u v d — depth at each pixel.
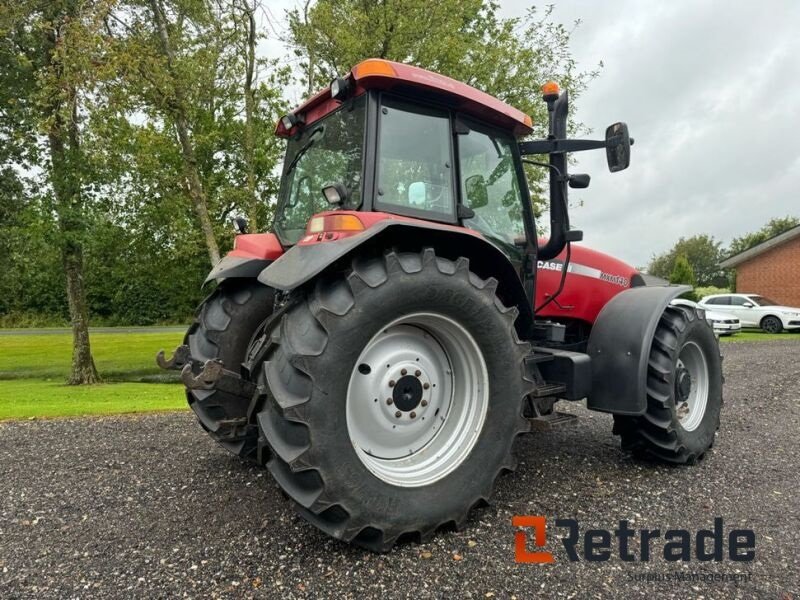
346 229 2.25
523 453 3.66
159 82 9.02
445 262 2.40
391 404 2.44
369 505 2.17
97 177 10.98
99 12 8.41
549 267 3.79
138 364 16.12
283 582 1.99
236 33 9.79
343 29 10.21
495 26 12.44
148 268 14.75
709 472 3.30
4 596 1.91
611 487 3.02
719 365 3.71
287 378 2.12
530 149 3.37
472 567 2.11
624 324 3.23
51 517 2.61
